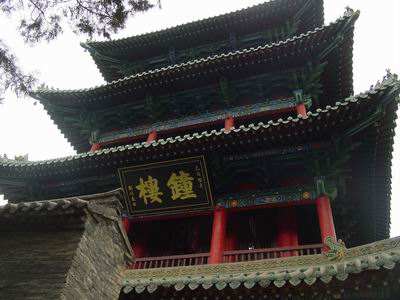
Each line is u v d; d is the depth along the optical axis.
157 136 29.48
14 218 12.80
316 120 19.22
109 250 13.46
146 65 34.97
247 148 20.72
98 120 30.50
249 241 22.55
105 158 21.80
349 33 24.91
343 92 28.73
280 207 22.12
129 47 34.34
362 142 19.86
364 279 13.10
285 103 26.89
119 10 17.52
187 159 20.92
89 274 12.05
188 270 17.22
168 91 29.08
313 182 20.50
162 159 21.22
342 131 19.61
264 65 26.98
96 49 34.88
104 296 12.44
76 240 12.12
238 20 31.86
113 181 22.98
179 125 28.66
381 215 24.27
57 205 12.52
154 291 15.44
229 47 33.16
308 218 23.72
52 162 22.56
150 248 24.23
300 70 26.83
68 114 30.81
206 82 28.34
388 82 18.17
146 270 17.53
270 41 32.28
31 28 16.88
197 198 21.36
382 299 13.21
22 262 11.97
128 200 22.28
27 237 12.70
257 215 23.17
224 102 28.58
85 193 23.73
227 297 14.93
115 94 29.33
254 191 21.23
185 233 24.70
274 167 21.14
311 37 25.20
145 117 30.38
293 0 30.53
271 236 22.53
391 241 14.09
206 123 27.94
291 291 14.09
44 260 11.82
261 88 27.58
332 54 25.98
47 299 10.78
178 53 34.41
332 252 15.43
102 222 13.36
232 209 20.92
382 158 21.17
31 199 24.06
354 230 24.88
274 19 31.86
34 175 23.36
